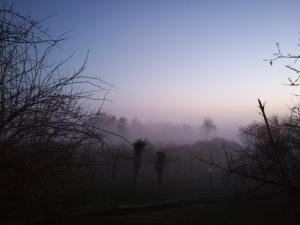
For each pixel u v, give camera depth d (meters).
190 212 22.77
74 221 17.14
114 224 18.30
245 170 3.41
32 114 4.58
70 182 5.05
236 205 20.44
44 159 4.58
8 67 4.57
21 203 4.61
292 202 2.89
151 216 21.78
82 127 4.89
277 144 3.15
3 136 4.44
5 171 4.38
